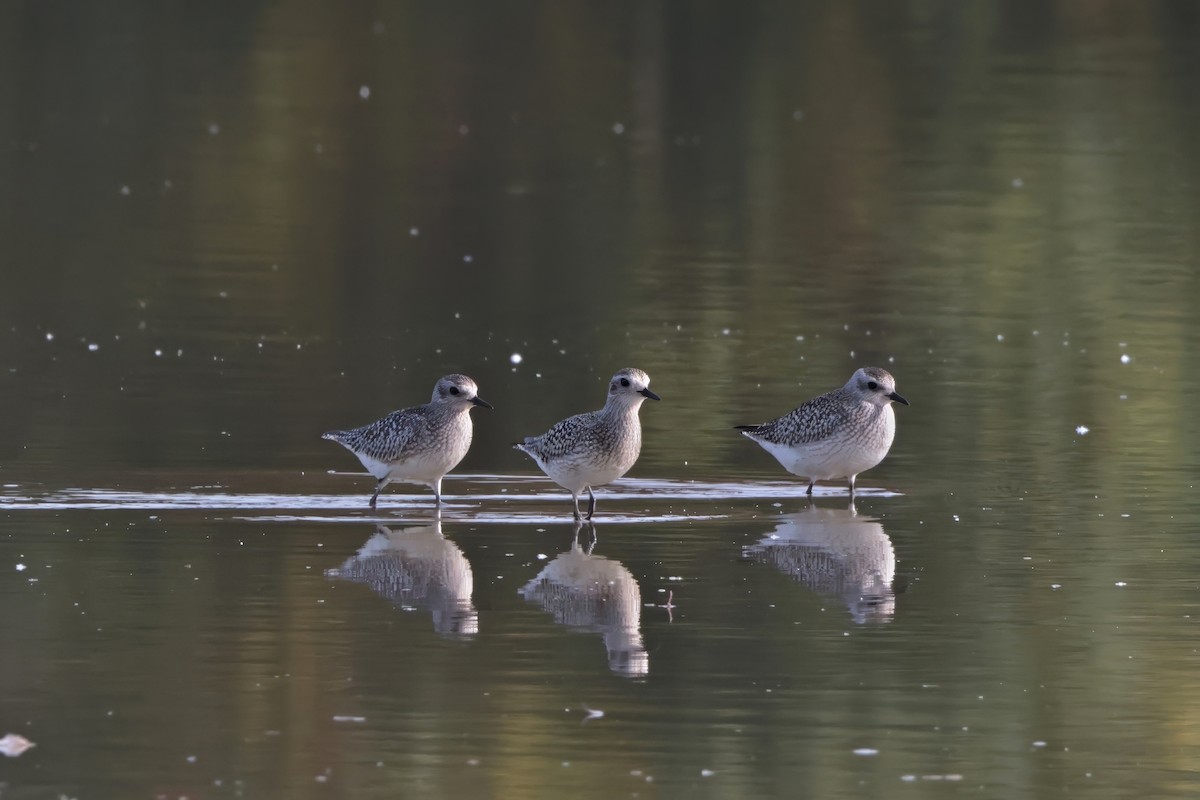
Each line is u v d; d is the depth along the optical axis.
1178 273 32.50
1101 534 18.00
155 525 18.17
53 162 40.38
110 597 15.62
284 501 19.28
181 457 21.00
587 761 12.10
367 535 17.97
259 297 30.41
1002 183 39.03
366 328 28.50
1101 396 24.56
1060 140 42.16
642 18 53.47
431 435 18.91
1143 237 35.03
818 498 19.72
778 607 15.54
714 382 25.33
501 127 44.12
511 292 31.03
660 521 18.67
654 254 33.81
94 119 44.12
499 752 12.25
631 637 14.64
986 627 14.98
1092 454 21.56
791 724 12.79
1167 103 44.94
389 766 11.98
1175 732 12.70
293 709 12.98
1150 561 17.00
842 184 39.12
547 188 38.91
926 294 31.03
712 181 39.56
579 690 13.42
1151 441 22.17
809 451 19.72
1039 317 29.44
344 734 12.54
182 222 35.78
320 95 46.66
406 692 13.34
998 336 28.20
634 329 28.53
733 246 34.47
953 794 11.65
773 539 17.91
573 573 16.59
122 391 24.30
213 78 47.91
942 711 13.05
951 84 46.78
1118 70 47.94
